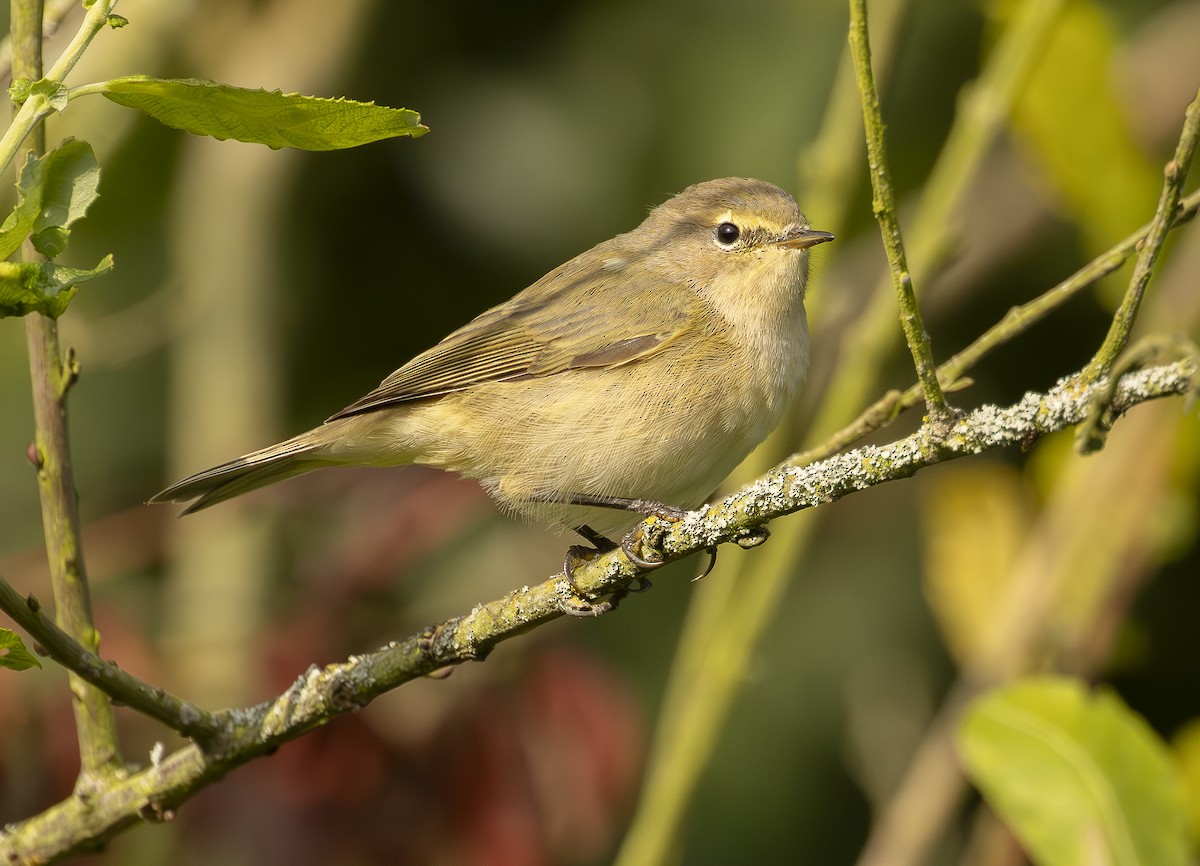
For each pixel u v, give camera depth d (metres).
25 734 9.05
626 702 9.86
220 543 11.95
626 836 12.43
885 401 7.47
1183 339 5.70
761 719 13.28
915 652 13.47
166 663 10.02
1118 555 9.98
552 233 14.20
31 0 6.62
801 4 13.84
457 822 9.19
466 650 7.08
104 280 14.20
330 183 14.27
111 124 12.95
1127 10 14.09
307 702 7.11
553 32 14.51
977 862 10.33
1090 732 8.12
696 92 13.91
